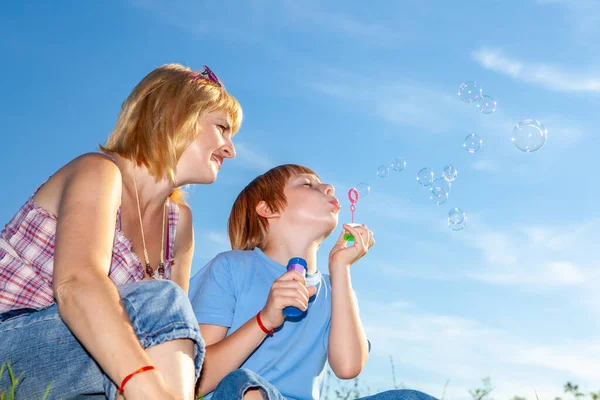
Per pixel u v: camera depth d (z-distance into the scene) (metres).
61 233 1.37
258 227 2.47
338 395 2.95
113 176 1.52
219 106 1.92
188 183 1.94
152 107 1.84
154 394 1.18
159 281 1.39
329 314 2.25
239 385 1.55
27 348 1.38
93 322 1.22
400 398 1.73
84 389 1.37
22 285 1.55
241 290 2.20
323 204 2.43
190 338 1.33
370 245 2.28
